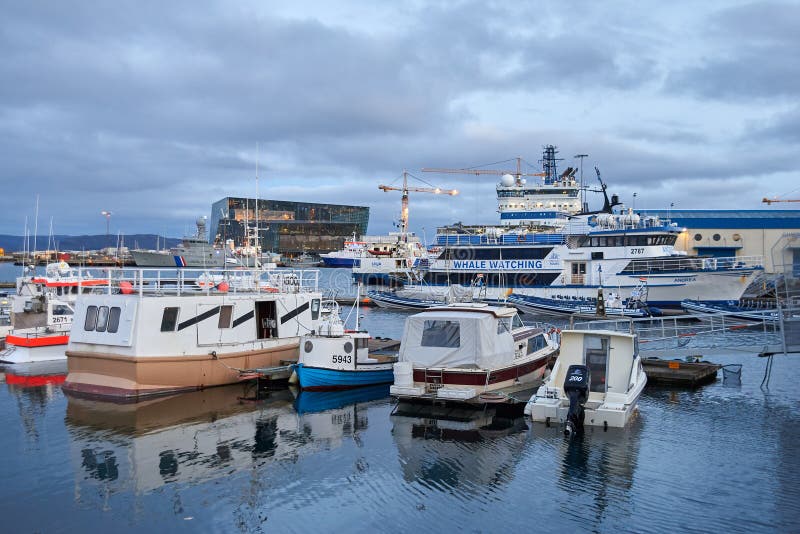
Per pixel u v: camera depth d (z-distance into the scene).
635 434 19.58
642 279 52.53
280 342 28.00
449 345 22.88
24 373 28.50
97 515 13.73
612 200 61.12
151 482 15.62
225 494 14.91
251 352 26.61
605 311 47.19
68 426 20.28
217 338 25.70
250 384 26.53
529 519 13.55
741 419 21.34
